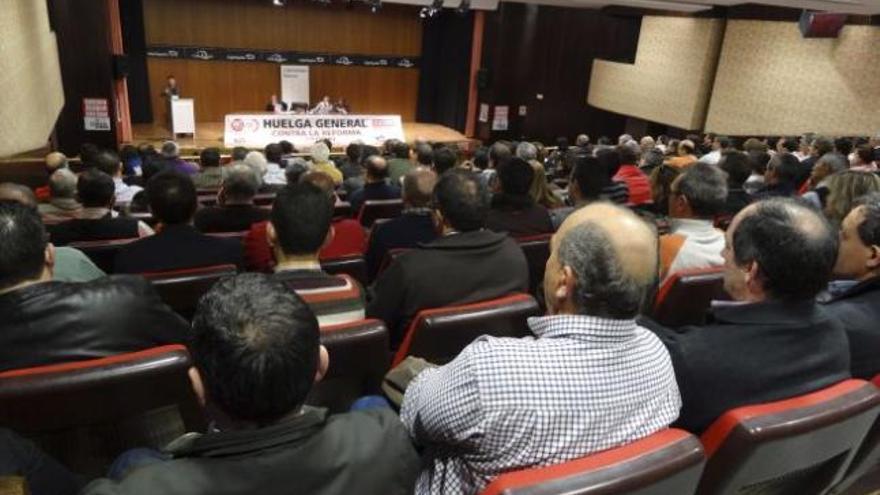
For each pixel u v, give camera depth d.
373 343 1.61
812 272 1.37
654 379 1.20
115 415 1.37
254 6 12.52
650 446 1.03
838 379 1.39
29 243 1.52
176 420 1.46
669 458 1.01
